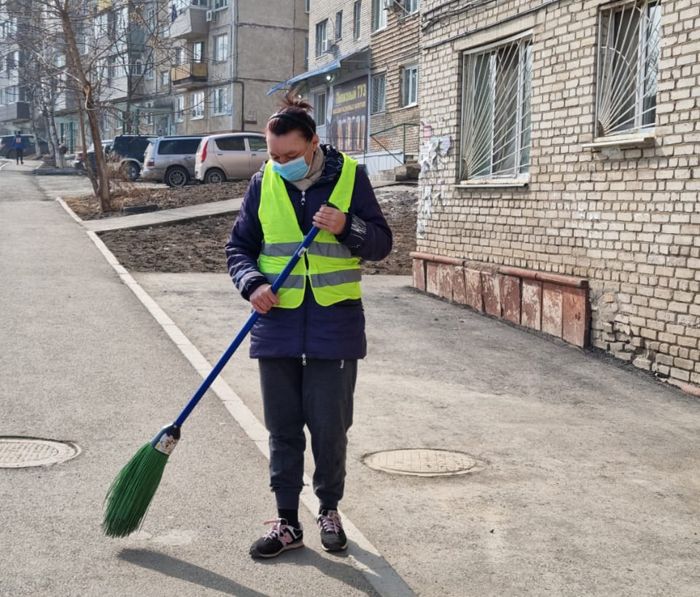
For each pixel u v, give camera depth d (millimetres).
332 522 4230
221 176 27656
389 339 9453
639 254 8570
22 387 6785
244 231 4258
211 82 44875
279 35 44031
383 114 28391
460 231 11688
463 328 10203
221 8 43719
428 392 7504
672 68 8094
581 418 6984
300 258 4059
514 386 7875
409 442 6121
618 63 9078
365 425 6473
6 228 16750
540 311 9969
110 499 4086
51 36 24109
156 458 4086
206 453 5520
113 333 8711
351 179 4141
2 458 5293
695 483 5566
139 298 10586
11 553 4039
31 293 10477
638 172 8555
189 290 11453
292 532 4203
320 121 34500
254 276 4051
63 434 5797
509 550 4422
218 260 14297
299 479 4242
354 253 4094
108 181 21094
